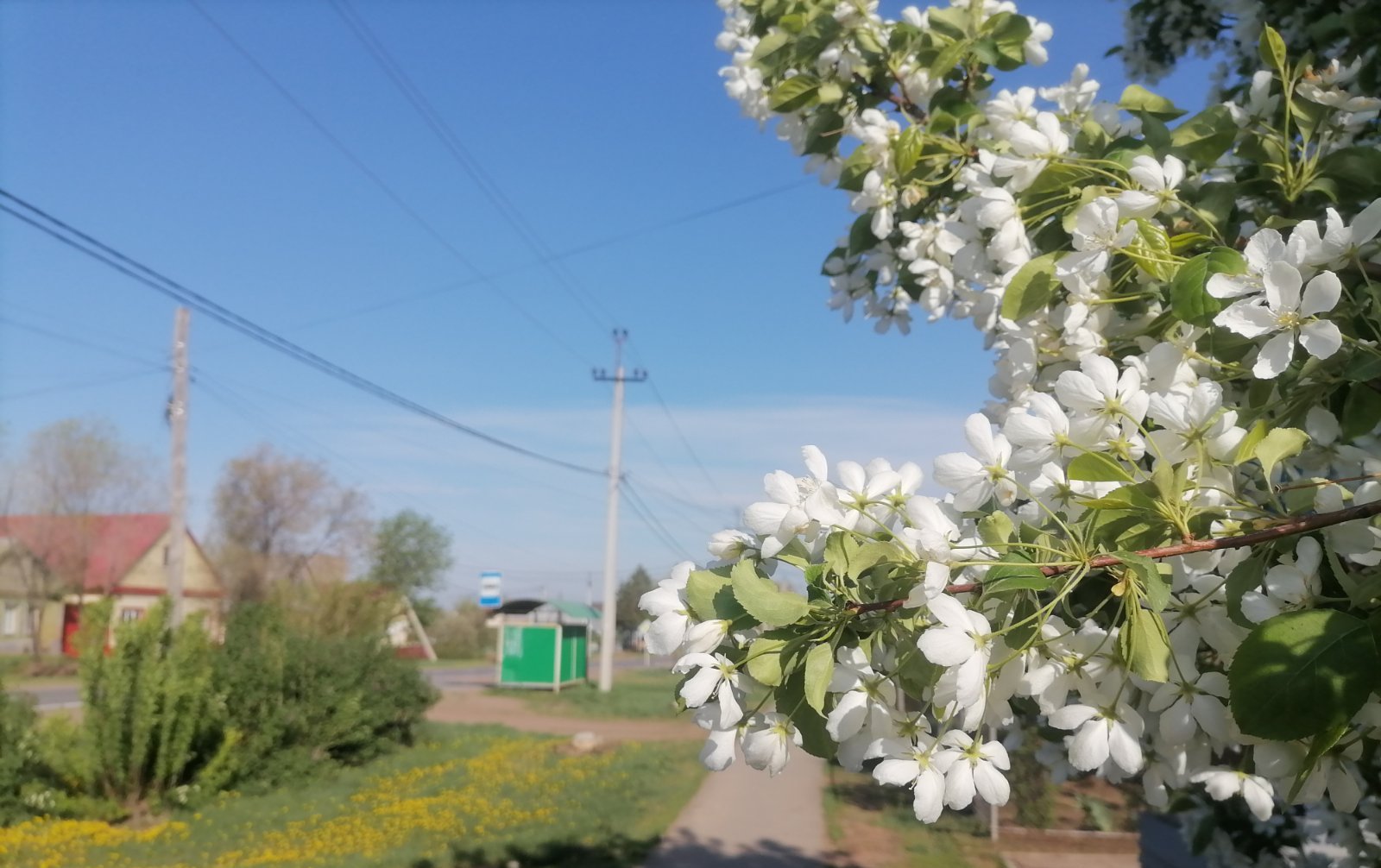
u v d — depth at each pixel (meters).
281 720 12.75
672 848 8.84
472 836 9.30
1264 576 1.40
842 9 2.74
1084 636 1.33
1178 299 1.49
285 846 9.14
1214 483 1.39
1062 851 8.76
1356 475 1.56
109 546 42.31
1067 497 1.44
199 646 11.68
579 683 30.20
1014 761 9.42
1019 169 1.94
